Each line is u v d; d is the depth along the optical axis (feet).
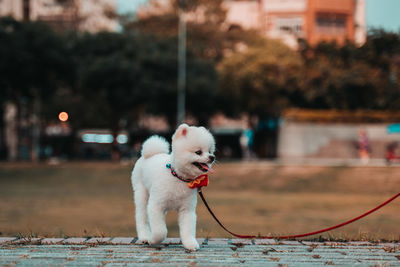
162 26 138.92
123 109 115.03
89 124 143.02
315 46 124.16
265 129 127.95
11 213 41.37
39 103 131.54
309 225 33.60
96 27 138.31
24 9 151.02
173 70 113.29
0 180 76.84
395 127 106.52
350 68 116.78
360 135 94.73
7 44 104.73
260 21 160.97
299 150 109.70
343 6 150.30
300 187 66.90
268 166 79.61
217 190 66.64
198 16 146.82
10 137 151.33
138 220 17.90
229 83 122.21
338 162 99.09
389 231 29.01
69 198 55.67
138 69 107.14
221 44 139.03
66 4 136.15
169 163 16.28
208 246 17.25
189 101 119.55
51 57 107.04
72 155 149.89
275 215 40.32
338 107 116.67
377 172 71.20
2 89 111.45
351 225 32.99
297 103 126.00
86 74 105.19
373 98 114.73
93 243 17.57
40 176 79.97
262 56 121.08
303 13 151.94
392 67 115.85
